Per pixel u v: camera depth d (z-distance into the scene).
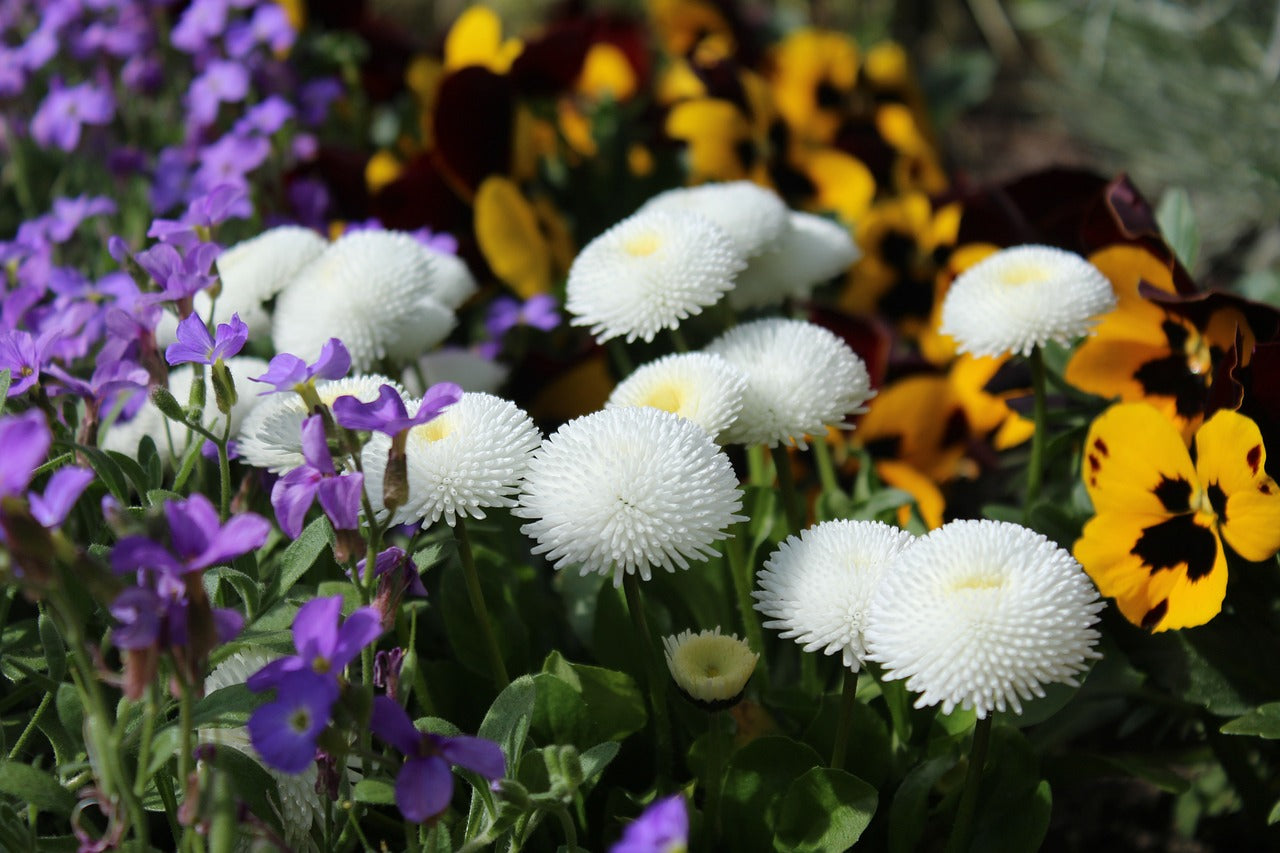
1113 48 1.01
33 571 0.45
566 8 0.98
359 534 0.48
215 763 0.47
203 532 0.45
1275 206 0.91
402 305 0.58
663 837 0.44
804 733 0.55
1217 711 0.57
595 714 0.55
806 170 0.81
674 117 0.77
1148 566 0.55
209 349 0.50
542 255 0.71
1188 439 0.59
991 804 0.54
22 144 0.77
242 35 0.77
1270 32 0.98
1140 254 0.59
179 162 0.71
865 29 1.30
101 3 0.77
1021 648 0.48
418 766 0.47
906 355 0.70
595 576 0.58
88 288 0.60
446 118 0.73
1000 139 1.21
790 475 0.56
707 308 0.62
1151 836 0.61
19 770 0.47
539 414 0.69
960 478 0.73
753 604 0.56
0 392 0.51
